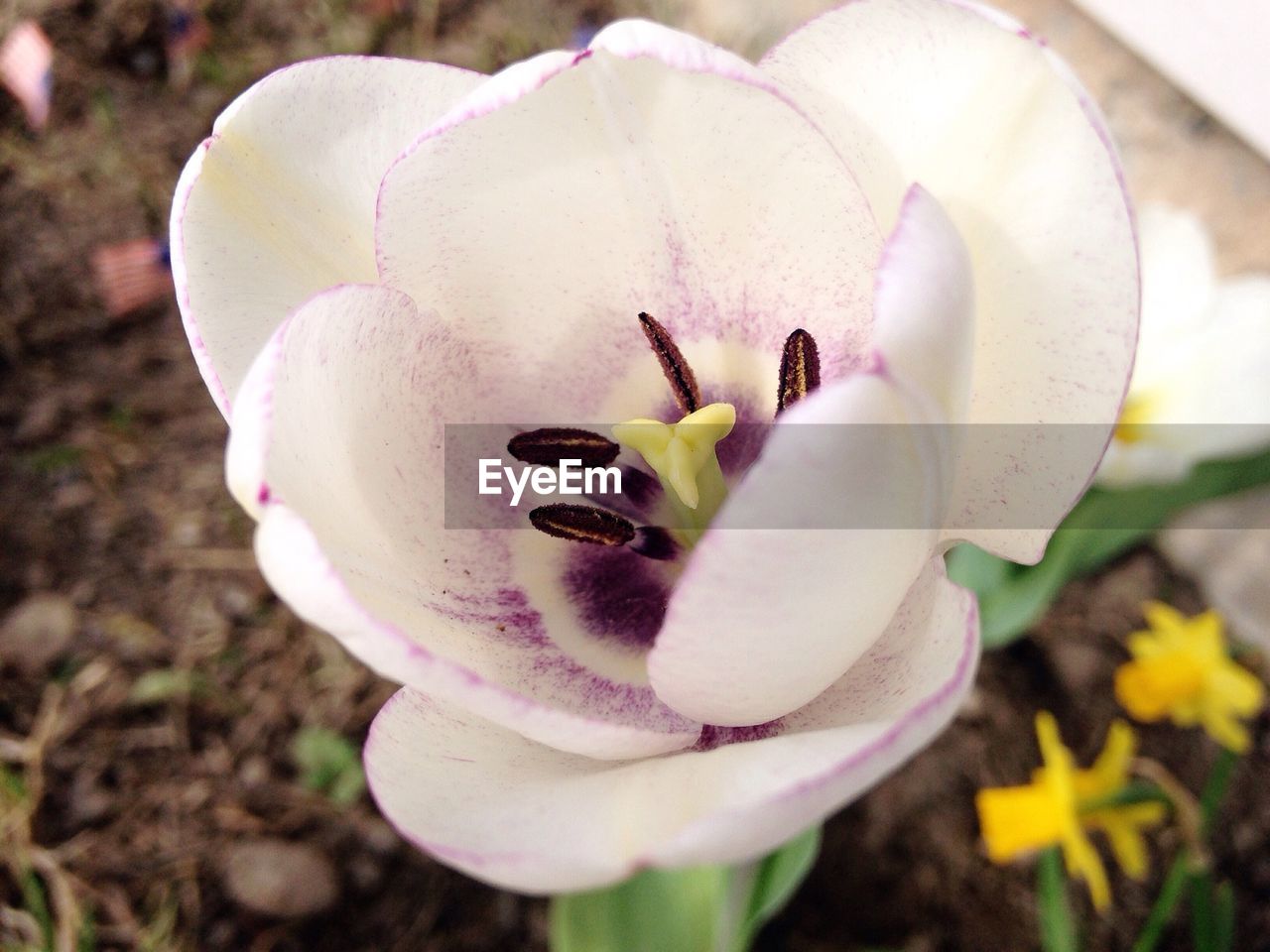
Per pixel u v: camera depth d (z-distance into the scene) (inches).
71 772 8.0
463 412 4.8
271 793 8.0
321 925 7.6
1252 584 8.9
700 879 5.3
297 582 3.3
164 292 9.9
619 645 4.8
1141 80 8.6
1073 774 6.1
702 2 11.4
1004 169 3.9
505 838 3.4
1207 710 6.6
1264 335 6.5
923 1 3.9
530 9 11.5
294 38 11.2
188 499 9.1
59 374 9.5
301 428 3.7
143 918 7.5
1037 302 3.9
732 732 4.1
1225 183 8.4
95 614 8.6
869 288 4.5
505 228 4.5
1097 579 9.1
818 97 4.2
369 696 8.4
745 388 5.0
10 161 10.4
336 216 4.6
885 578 3.5
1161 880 7.9
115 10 11.0
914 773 8.3
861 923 7.8
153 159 10.5
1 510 8.9
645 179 4.5
